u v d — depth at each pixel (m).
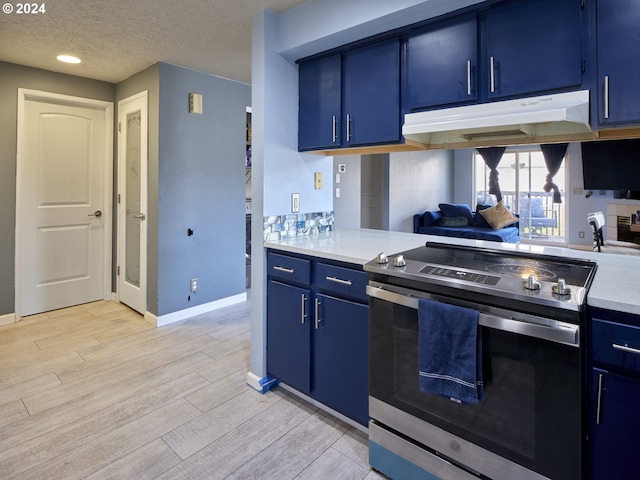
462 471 1.39
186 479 1.56
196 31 2.51
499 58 1.57
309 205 2.50
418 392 1.49
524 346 1.21
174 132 3.25
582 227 7.30
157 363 2.58
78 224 3.71
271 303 2.21
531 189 8.20
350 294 1.79
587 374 1.14
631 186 1.63
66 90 3.43
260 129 2.19
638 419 1.06
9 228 3.23
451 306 1.33
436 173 8.15
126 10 2.23
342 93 2.11
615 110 1.35
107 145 3.77
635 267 1.51
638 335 1.05
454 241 2.16
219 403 2.12
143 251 3.37
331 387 1.91
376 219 6.79
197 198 3.46
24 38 2.64
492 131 1.82
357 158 5.32
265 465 1.65
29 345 2.84
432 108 1.77
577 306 1.10
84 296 3.80
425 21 1.76
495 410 1.29
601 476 1.13
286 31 2.15
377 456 1.62
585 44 1.40
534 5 1.49
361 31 1.89
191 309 3.48
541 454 1.20
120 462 1.65
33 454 1.70
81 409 2.04
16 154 3.22
